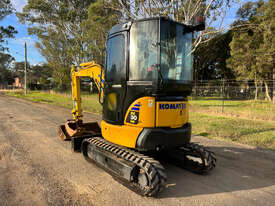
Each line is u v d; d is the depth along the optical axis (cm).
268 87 1980
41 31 3158
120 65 366
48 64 3541
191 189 359
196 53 3200
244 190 358
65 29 3192
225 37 3122
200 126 869
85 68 552
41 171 416
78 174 406
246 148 587
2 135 684
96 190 346
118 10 1766
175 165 467
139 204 308
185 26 371
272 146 605
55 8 2939
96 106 1551
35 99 2141
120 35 368
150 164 313
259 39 2059
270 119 1042
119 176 359
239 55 2159
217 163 479
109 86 396
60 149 552
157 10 1442
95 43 2739
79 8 2964
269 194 345
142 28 340
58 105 1609
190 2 1320
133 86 344
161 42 330
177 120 361
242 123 943
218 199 328
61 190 345
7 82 6438
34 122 920
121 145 368
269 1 1830
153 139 330
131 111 351
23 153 518
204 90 2591
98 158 421
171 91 350
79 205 303
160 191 320
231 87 2423
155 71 326
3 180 376
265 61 1897
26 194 330
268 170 442
